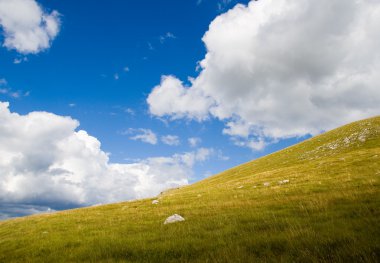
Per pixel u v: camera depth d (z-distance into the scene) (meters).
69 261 11.48
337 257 7.55
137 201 40.38
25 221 30.62
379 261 6.92
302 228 10.91
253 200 23.42
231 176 73.94
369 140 58.44
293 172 42.22
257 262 8.10
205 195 34.53
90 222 23.42
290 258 8.09
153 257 10.39
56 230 21.08
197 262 8.95
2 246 17.42
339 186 23.67
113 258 10.96
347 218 11.70
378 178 23.56
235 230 12.73
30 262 12.33
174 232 14.21
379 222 10.03
